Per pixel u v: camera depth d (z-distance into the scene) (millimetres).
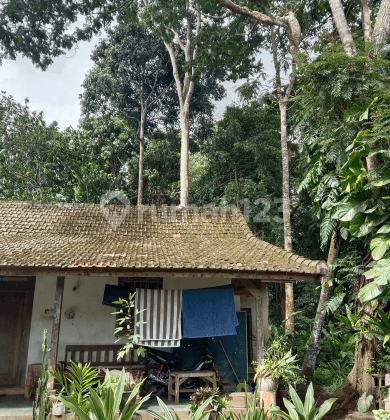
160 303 7117
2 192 18953
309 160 8727
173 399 7258
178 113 26984
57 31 18234
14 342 8156
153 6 14812
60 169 21734
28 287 8305
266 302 8266
